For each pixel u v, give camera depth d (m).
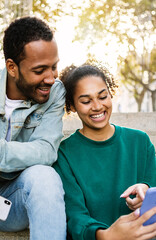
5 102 1.97
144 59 14.50
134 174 2.01
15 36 1.81
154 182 2.03
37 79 1.81
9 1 5.66
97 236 1.67
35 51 1.77
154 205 1.58
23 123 1.95
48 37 1.80
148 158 2.10
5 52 1.89
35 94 1.88
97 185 2.00
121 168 2.01
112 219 1.95
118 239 1.61
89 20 9.67
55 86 2.05
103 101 2.05
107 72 2.30
